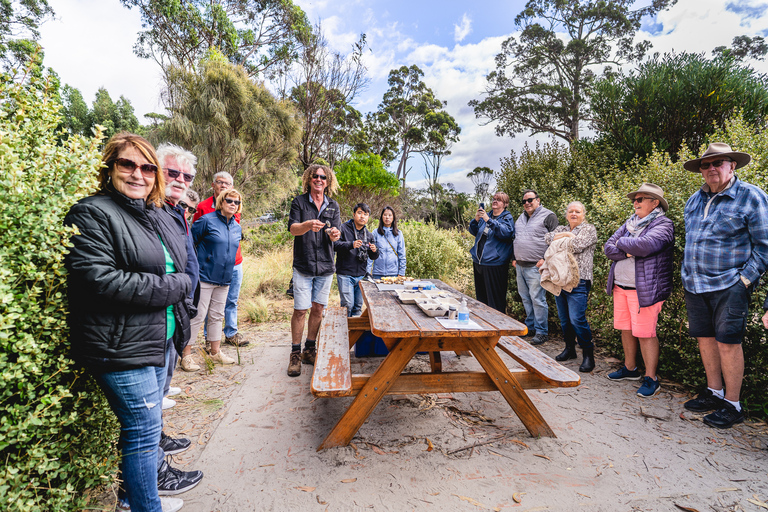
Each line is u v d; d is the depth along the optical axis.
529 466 2.13
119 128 25.27
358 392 2.39
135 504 1.52
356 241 4.17
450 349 2.49
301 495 1.89
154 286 1.41
